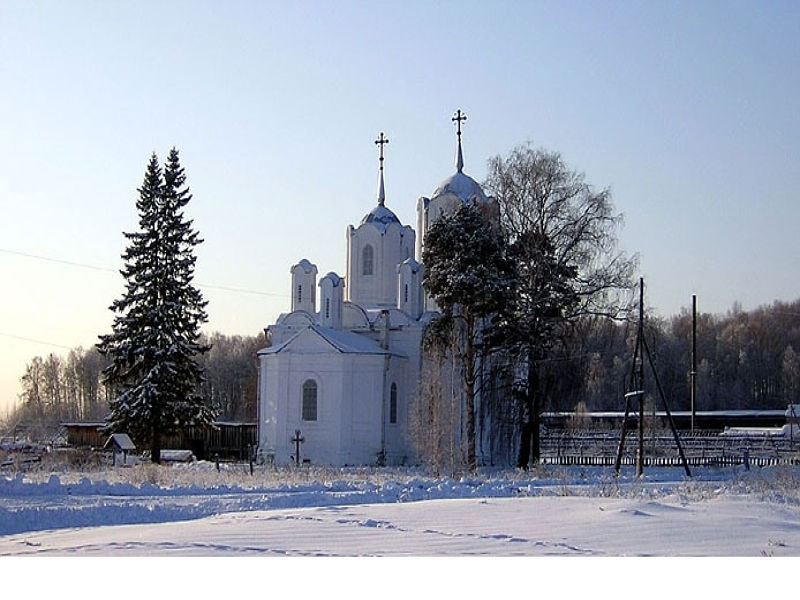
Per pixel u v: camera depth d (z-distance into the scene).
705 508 23.56
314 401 60.47
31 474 42.25
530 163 55.44
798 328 151.00
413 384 63.56
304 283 67.62
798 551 17.52
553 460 61.28
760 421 103.88
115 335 59.03
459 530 20.23
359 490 35.22
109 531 21.53
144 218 60.16
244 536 19.30
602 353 55.78
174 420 58.28
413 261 65.19
